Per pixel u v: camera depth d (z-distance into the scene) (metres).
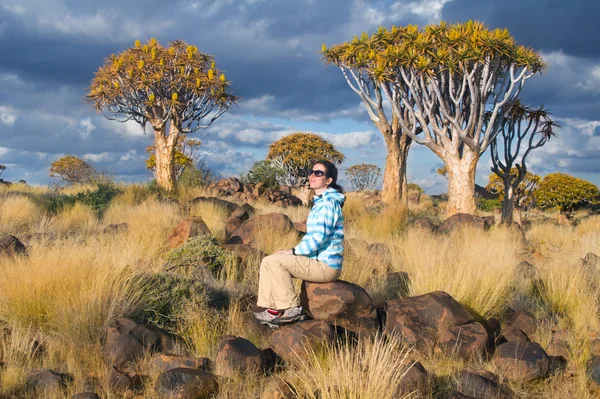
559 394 3.91
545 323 5.26
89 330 4.48
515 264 7.42
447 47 14.68
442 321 4.72
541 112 15.80
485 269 6.09
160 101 17.78
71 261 5.27
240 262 6.89
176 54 17.81
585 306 5.61
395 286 6.33
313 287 4.65
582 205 23.88
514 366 4.20
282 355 4.21
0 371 3.84
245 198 19.75
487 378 3.97
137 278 5.44
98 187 15.02
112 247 6.83
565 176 23.64
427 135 16.05
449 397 3.65
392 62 15.51
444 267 6.13
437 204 30.00
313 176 4.57
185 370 3.73
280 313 4.55
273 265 4.54
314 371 3.73
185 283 5.38
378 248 8.58
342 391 3.43
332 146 28.02
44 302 4.77
